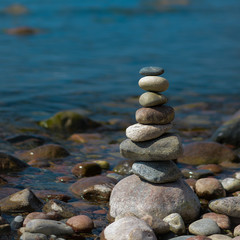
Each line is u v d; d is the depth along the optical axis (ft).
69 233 22.18
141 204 23.88
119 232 20.94
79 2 209.15
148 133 24.26
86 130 46.50
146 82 24.41
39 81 70.44
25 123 48.03
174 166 24.98
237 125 42.39
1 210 24.95
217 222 23.62
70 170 33.53
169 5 218.59
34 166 33.99
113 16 174.09
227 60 94.02
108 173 33.17
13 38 120.98
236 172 33.50
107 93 63.72
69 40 118.62
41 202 26.20
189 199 24.44
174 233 22.54
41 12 179.83
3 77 72.54
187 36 130.00
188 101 60.13
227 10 208.74
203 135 44.83
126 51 103.09
